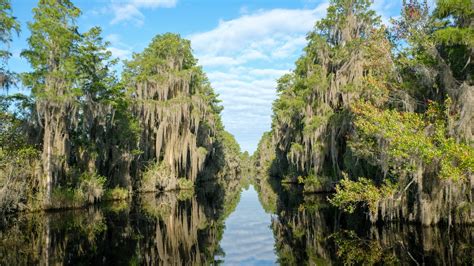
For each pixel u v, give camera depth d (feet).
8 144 64.44
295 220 60.03
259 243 44.21
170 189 110.93
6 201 58.23
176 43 108.58
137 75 104.37
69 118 72.84
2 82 56.44
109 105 79.00
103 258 36.96
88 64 75.51
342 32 83.20
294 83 108.58
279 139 135.85
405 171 45.42
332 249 38.99
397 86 51.29
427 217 45.62
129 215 65.72
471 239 39.93
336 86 80.38
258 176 242.78
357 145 55.52
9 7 56.24
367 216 56.18
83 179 74.74
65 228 52.19
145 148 107.65
